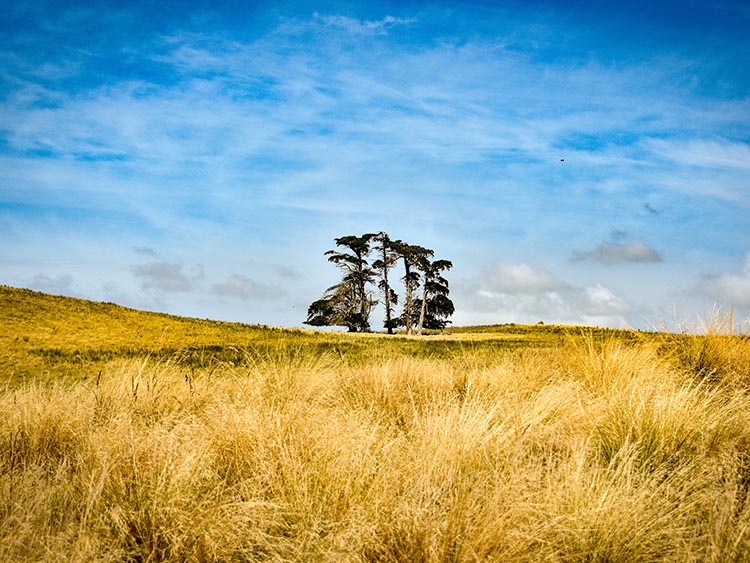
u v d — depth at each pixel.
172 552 2.38
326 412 4.37
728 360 6.34
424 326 58.75
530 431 3.89
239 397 4.79
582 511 2.52
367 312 56.16
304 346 8.84
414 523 2.42
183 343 25.56
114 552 2.33
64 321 28.12
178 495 2.71
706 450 3.60
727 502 2.65
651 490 2.93
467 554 2.24
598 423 4.17
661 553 2.39
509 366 7.26
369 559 2.41
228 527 2.52
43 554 2.25
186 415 4.51
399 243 53.28
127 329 28.59
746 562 2.22
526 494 2.73
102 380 5.60
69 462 3.41
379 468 3.08
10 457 3.46
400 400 5.55
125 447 3.30
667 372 6.04
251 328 35.72
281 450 3.19
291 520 2.68
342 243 54.62
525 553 2.30
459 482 2.84
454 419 3.89
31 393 4.84
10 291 33.09
